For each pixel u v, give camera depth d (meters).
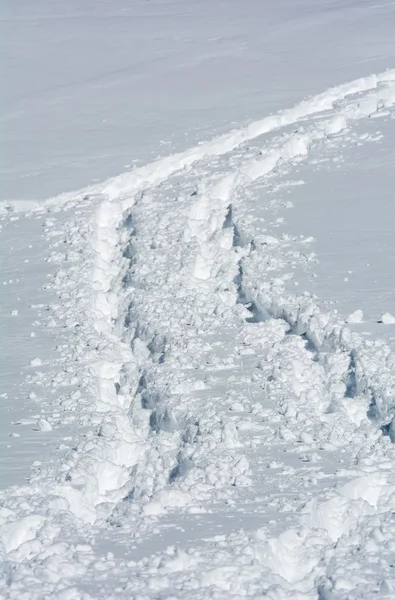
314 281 13.84
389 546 7.29
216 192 18.28
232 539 7.41
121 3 40.62
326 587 6.73
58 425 10.80
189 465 9.52
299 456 9.42
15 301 14.82
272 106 22.45
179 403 10.95
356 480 8.63
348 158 19.09
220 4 37.97
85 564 7.06
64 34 34.34
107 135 21.80
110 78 27.02
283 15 34.09
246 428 10.16
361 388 10.98
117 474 9.88
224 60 27.77
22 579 6.77
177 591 6.59
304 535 7.61
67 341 13.28
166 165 19.69
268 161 19.41
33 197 18.70
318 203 16.91
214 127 21.42
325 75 24.70
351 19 31.91
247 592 6.65
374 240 15.05
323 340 12.20
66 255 16.25
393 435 10.04
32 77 28.05
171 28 33.81
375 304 12.86
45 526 7.91
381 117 21.47
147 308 13.92
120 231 17.47
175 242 16.22
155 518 8.05
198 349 12.43
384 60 25.70
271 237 15.45
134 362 12.79
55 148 21.28
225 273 15.01
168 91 24.94
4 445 10.24
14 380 12.11
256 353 12.22
